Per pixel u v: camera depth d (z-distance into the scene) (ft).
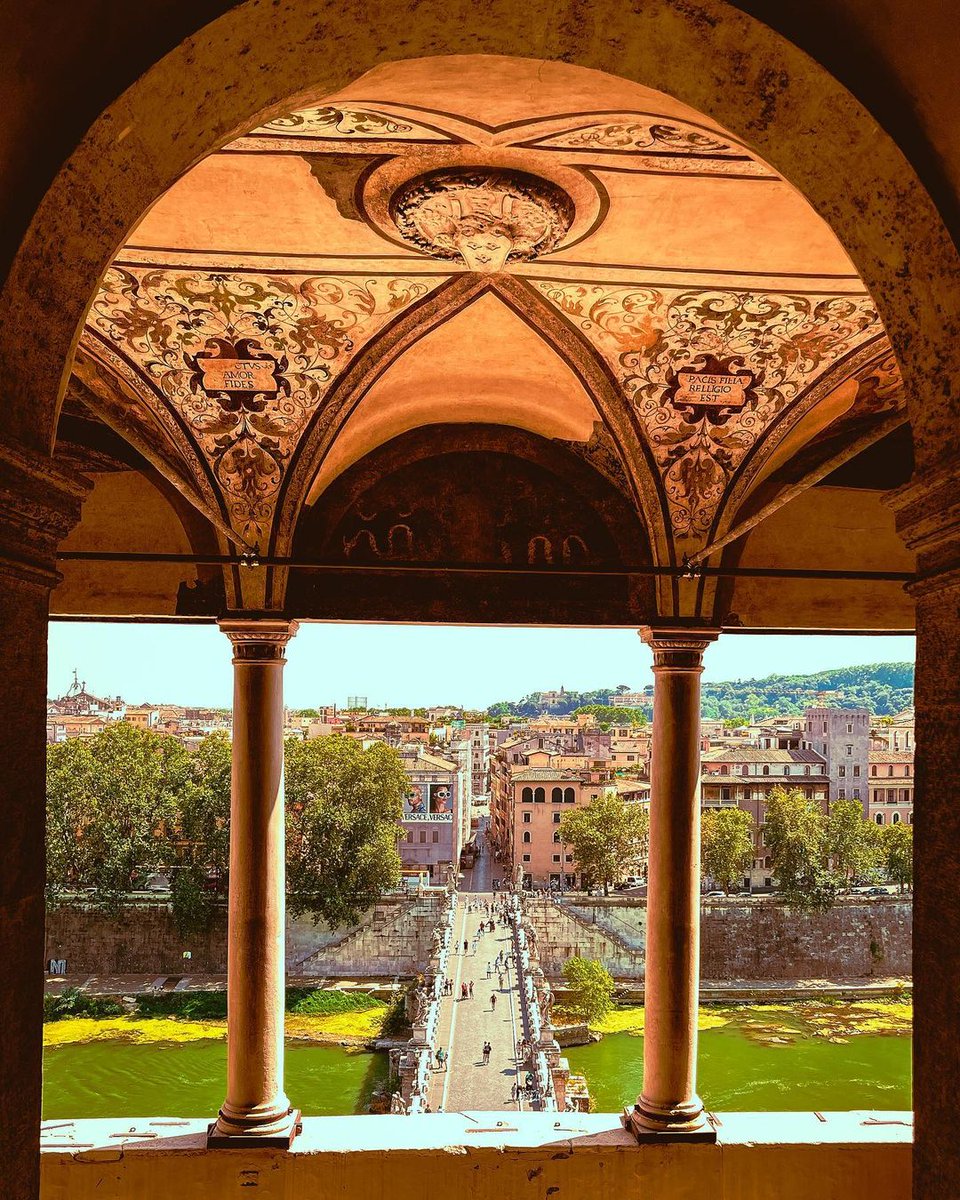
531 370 28.78
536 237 22.43
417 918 196.65
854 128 10.80
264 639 29.81
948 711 10.69
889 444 34.45
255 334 26.32
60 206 10.05
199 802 203.31
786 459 32.89
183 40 10.01
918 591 11.40
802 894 205.36
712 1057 150.51
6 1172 9.87
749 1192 26.50
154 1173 25.94
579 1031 159.94
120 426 23.17
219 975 198.80
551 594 31.37
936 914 10.87
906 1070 144.97
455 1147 26.32
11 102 9.26
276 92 11.46
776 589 34.35
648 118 17.16
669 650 30.30
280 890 28.84
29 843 10.44
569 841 235.61
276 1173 25.96
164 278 24.45
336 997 180.14
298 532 30.66
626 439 29.30
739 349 27.09
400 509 31.45
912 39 9.94
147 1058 150.82
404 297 25.50
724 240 22.70
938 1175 10.75
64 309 10.73
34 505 10.27
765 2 10.62
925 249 10.73
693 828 29.45
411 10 10.76
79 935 202.59
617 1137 27.07
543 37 11.32
